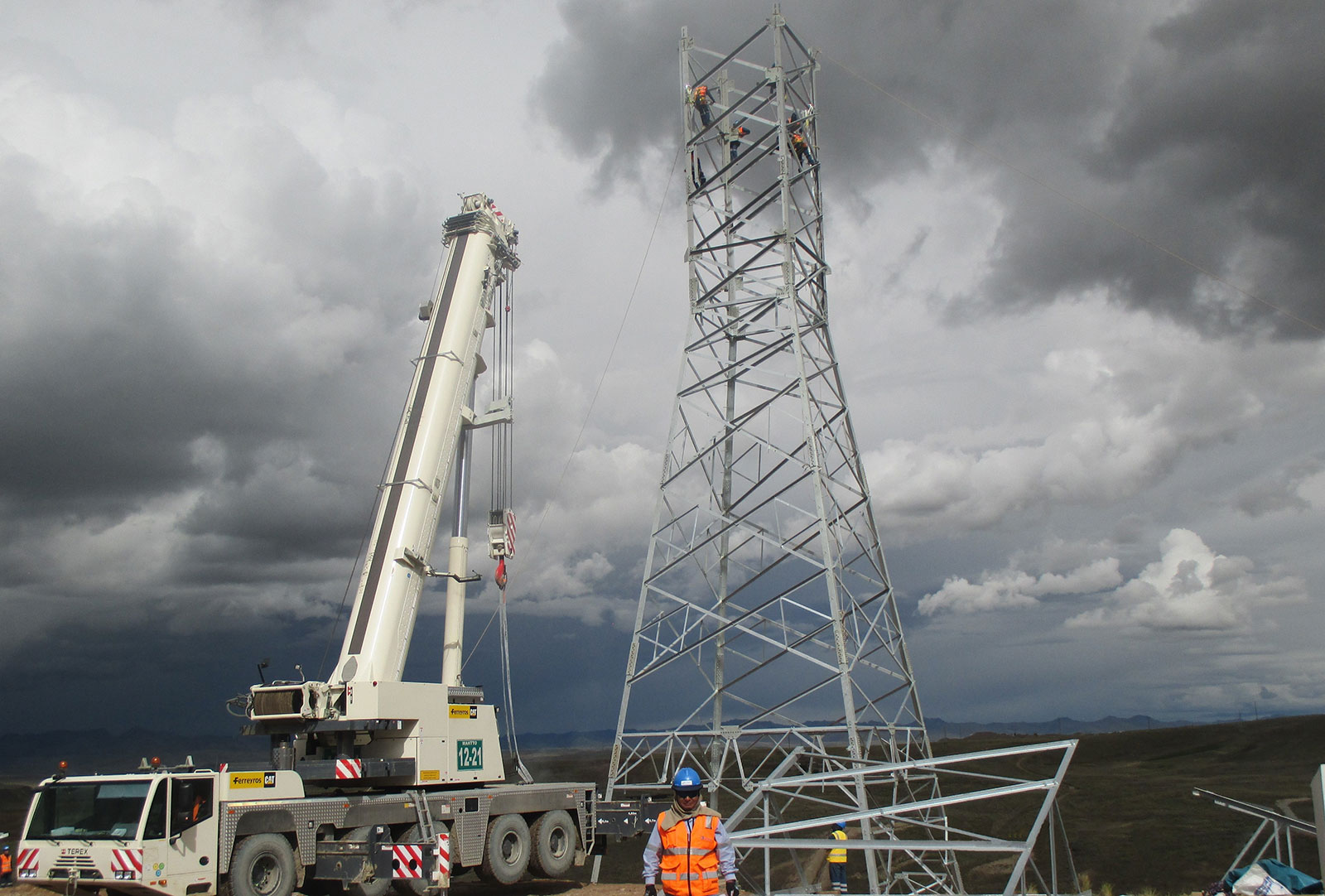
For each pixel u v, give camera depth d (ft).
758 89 114.73
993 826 176.65
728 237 115.75
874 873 79.61
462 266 95.45
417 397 90.22
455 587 90.43
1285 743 326.24
